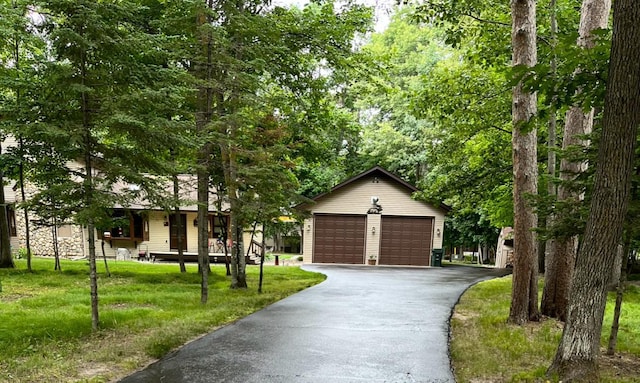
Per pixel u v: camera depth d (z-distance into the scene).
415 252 20.05
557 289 7.14
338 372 4.47
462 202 15.41
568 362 4.04
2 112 5.40
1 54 10.51
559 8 9.70
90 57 5.86
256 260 20.36
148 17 10.74
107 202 5.82
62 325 6.21
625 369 4.58
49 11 6.57
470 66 12.28
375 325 6.63
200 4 7.94
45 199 5.79
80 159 6.09
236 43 9.50
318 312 7.64
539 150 11.58
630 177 3.93
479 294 10.02
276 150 9.79
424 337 5.91
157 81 6.51
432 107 12.64
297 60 11.63
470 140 14.28
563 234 5.61
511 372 4.41
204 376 4.33
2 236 13.35
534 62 6.90
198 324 6.42
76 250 20.94
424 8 10.12
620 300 5.20
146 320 6.71
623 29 3.74
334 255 20.17
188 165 9.26
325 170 26.97
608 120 3.87
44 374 4.26
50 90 5.66
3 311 7.20
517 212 6.85
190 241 20.97
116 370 4.48
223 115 9.15
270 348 5.36
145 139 6.03
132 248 21.06
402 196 20.08
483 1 10.07
